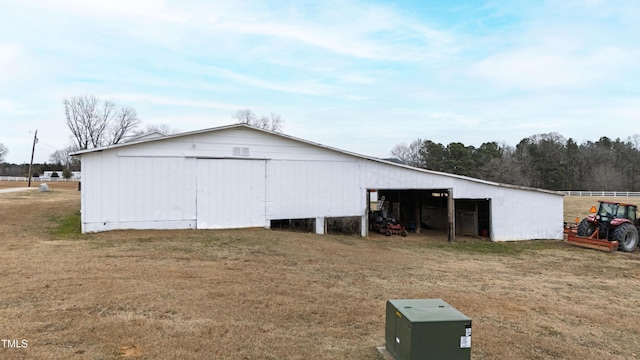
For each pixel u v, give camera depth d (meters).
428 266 10.62
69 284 6.65
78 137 48.69
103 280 6.95
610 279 10.36
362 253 11.66
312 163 14.87
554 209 18.17
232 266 8.54
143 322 5.16
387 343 4.72
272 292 6.86
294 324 5.55
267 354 4.52
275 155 14.27
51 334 4.66
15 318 5.09
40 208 16.92
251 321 5.52
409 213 20.98
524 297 8.02
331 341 5.04
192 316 5.53
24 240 10.73
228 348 4.59
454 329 4.01
